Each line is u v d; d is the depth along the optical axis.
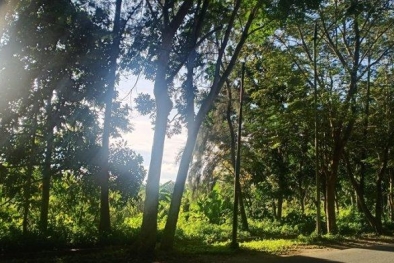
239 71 27.64
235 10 16.73
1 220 16.89
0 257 13.51
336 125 25.84
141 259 13.72
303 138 28.64
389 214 42.66
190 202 33.44
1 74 13.80
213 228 25.44
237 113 30.34
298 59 25.34
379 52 27.28
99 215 18.64
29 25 13.88
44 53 14.16
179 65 15.41
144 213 14.58
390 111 28.50
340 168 36.91
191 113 17.22
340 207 51.44
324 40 26.53
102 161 17.14
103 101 16.53
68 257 13.66
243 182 34.81
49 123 15.35
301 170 33.84
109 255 14.05
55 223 17.59
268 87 27.34
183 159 16.16
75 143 16.06
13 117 14.31
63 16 14.06
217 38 19.73
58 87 14.78
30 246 14.55
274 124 26.50
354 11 19.52
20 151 14.84
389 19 25.64
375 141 29.28
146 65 14.56
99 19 14.89
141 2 15.53
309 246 19.12
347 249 18.11
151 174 14.77
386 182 40.41
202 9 15.98
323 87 24.31
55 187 17.98
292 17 17.03
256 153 32.31
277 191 33.72
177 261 13.70
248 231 26.36
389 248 18.62
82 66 14.84
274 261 14.12
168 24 14.99
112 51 15.05
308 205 46.00
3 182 15.26
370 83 27.78
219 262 13.78
